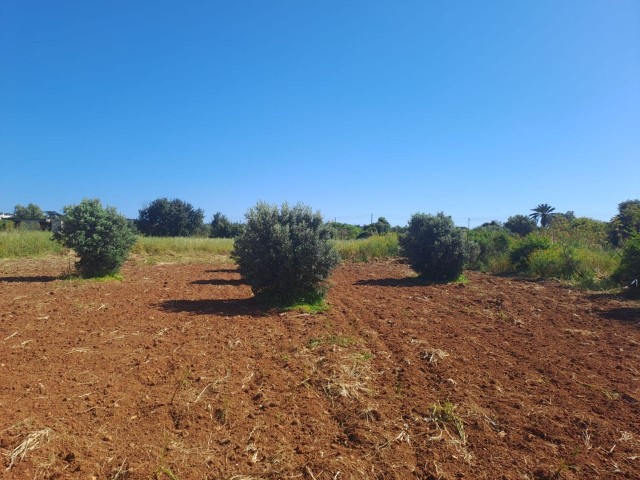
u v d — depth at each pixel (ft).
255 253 31.96
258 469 12.26
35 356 20.17
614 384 18.90
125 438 13.48
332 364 19.60
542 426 15.01
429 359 21.30
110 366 19.11
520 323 29.37
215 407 15.56
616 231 66.90
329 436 14.14
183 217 166.91
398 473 12.34
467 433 14.52
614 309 34.06
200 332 24.72
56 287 38.50
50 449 12.55
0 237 70.49
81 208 43.55
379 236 93.86
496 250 65.92
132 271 54.49
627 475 12.39
